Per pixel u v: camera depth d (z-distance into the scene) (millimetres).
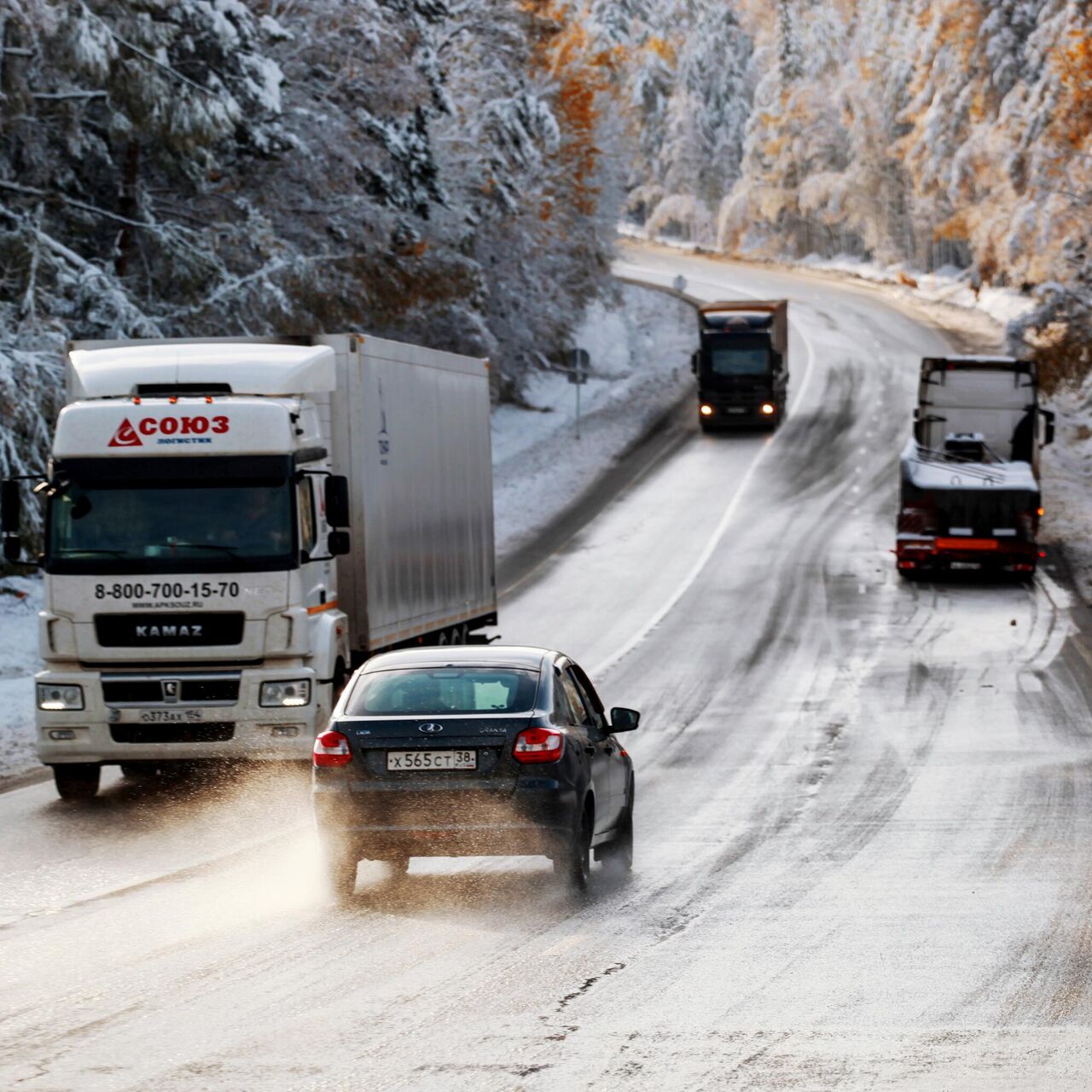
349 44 162250
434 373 79688
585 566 144500
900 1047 28391
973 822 55500
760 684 93188
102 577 59531
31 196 127938
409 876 46719
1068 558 145500
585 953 36375
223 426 60188
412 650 47000
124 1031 29906
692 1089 25906
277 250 141250
